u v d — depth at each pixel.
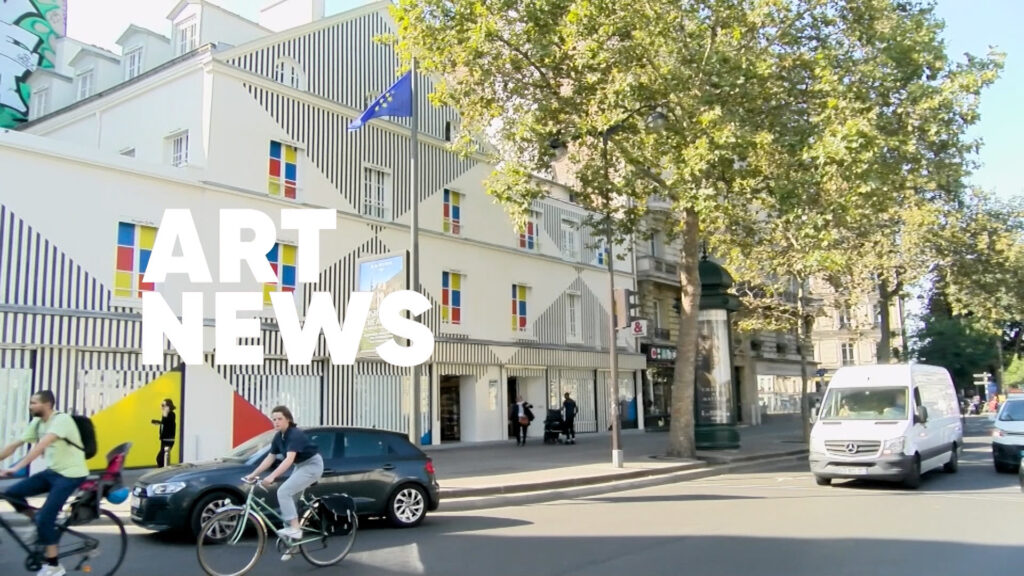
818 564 8.03
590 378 32.75
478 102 19.34
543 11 17.62
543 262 30.55
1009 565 7.89
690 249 20.25
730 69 17.30
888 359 29.19
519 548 9.12
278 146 20.81
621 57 16.98
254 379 19.39
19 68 28.66
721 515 11.53
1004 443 16.88
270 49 20.69
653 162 18.55
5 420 15.17
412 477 10.77
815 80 18.45
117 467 7.61
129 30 23.88
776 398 47.75
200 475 9.37
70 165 16.45
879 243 26.47
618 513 11.97
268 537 9.68
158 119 20.33
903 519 10.88
